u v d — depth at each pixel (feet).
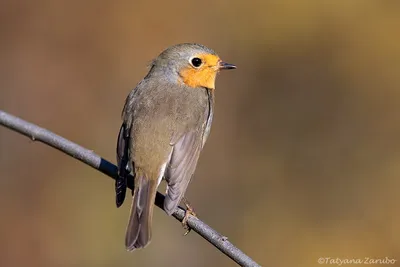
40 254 41.50
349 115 46.44
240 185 44.52
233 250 22.67
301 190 44.04
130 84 47.52
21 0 47.42
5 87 46.70
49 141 27.78
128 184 26.32
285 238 42.34
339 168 44.47
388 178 43.75
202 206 43.80
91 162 26.73
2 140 43.88
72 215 42.47
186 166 25.40
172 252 41.22
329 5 47.60
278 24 48.01
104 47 47.75
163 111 26.09
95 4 48.01
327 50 47.52
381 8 47.21
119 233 42.22
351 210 42.83
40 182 43.24
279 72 47.70
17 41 47.14
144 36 48.21
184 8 48.91
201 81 28.09
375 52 47.03
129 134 25.89
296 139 46.06
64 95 46.85
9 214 42.27
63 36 47.60
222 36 48.80
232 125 46.39
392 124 45.75
